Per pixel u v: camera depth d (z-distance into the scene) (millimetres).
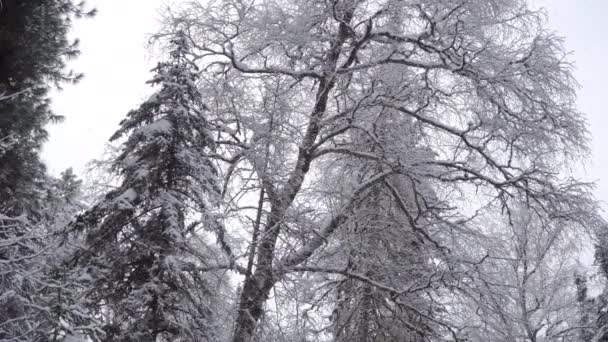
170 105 9141
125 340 7969
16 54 10898
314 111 13727
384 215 14805
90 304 8359
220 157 12875
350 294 15453
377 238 14594
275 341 11828
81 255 8750
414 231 13750
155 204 8648
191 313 8828
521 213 15297
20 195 10836
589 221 12977
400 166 12969
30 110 11055
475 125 13562
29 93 11359
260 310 11844
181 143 9148
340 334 15703
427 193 14992
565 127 13102
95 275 8469
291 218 12086
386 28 13727
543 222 13711
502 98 13367
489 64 13383
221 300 10977
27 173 10961
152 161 8758
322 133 13750
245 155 12453
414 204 15219
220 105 13602
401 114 14484
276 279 11875
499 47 13648
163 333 8719
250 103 13305
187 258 10500
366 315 15656
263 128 12891
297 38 13211
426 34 13219
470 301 13930
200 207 9172
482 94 13281
